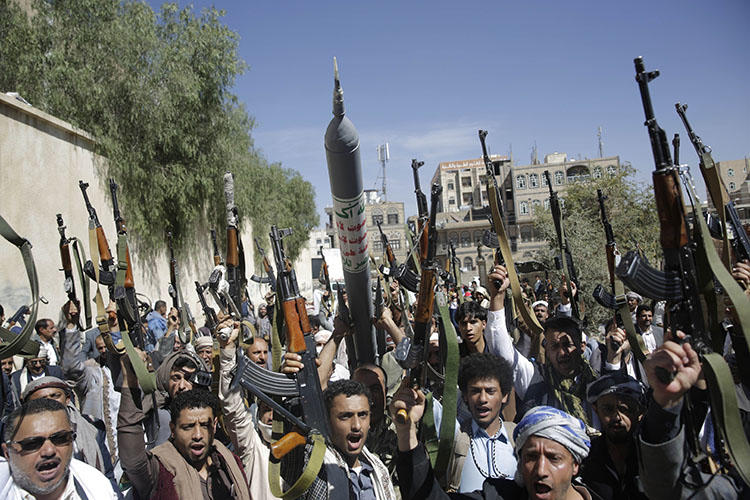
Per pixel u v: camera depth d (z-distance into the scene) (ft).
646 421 6.61
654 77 7.03
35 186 32.48
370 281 13.53
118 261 12.11
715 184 7.86
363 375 11.71
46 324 20.72
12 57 39.52
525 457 7.80
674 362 5.99
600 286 11.23
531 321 12.74
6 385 15.35
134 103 44.60
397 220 215.51
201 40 50.85
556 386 12.76
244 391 15.33
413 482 7.99
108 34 44.50
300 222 113.09
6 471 8.86
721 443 7.43
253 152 72.74
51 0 44.16
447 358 8.64
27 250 8.60
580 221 54.29
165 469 9.89
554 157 218.38
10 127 30.73
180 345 19.74
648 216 60.85
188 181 48.80
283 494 7.80
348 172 11.59
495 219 12.32
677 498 6.52
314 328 24.18
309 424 8.69
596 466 8.65
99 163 40.75
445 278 15.74
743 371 8.11
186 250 52.90
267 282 16.14
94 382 16.52
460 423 10.94
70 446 9.16
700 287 6.76
